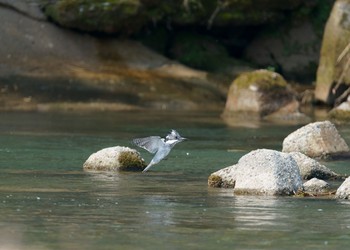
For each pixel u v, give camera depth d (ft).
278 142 167.02
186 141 166.81
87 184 114.62
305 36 263.90
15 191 108.27
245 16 258.37
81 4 241.35
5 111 216.54
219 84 245.86
